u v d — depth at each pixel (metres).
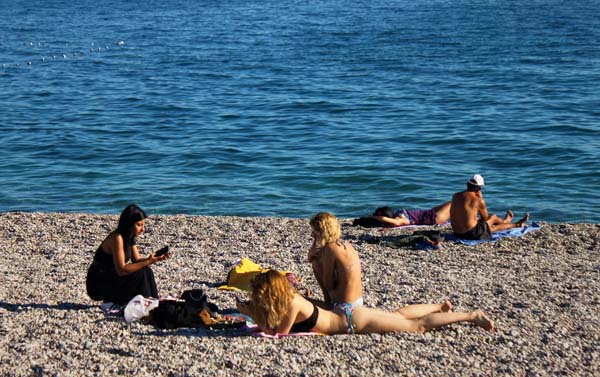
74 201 22.16
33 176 25.11
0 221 16.50
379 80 46.00
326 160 26.84
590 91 40.31
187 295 9.80
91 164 26.89
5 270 12.41
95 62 58.12
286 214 20.73
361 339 9.17
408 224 16.00
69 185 23.95
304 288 11.40
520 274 12.34
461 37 65.62
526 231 15.25
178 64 55.50
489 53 55.78
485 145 28.62
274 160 27.05
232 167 26.22
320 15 90.69
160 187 23.59
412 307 9.75
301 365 8.41
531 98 38.81
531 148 27.91
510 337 9.35
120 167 26.42
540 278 12.06
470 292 11.20
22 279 11.84
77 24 90.44
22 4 125.50
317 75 48.50
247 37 71.19
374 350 8.83
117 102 40.69
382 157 27.16
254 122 34.59
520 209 20.67
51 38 76.19
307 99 40.09
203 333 9.38
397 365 8.48
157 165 26.69
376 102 38.84
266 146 29.52
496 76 46.06
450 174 24.69
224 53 60.47
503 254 13.82
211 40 70.00
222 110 37.66
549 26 72.25
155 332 9.40
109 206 21.69
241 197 22.42
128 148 29.44
